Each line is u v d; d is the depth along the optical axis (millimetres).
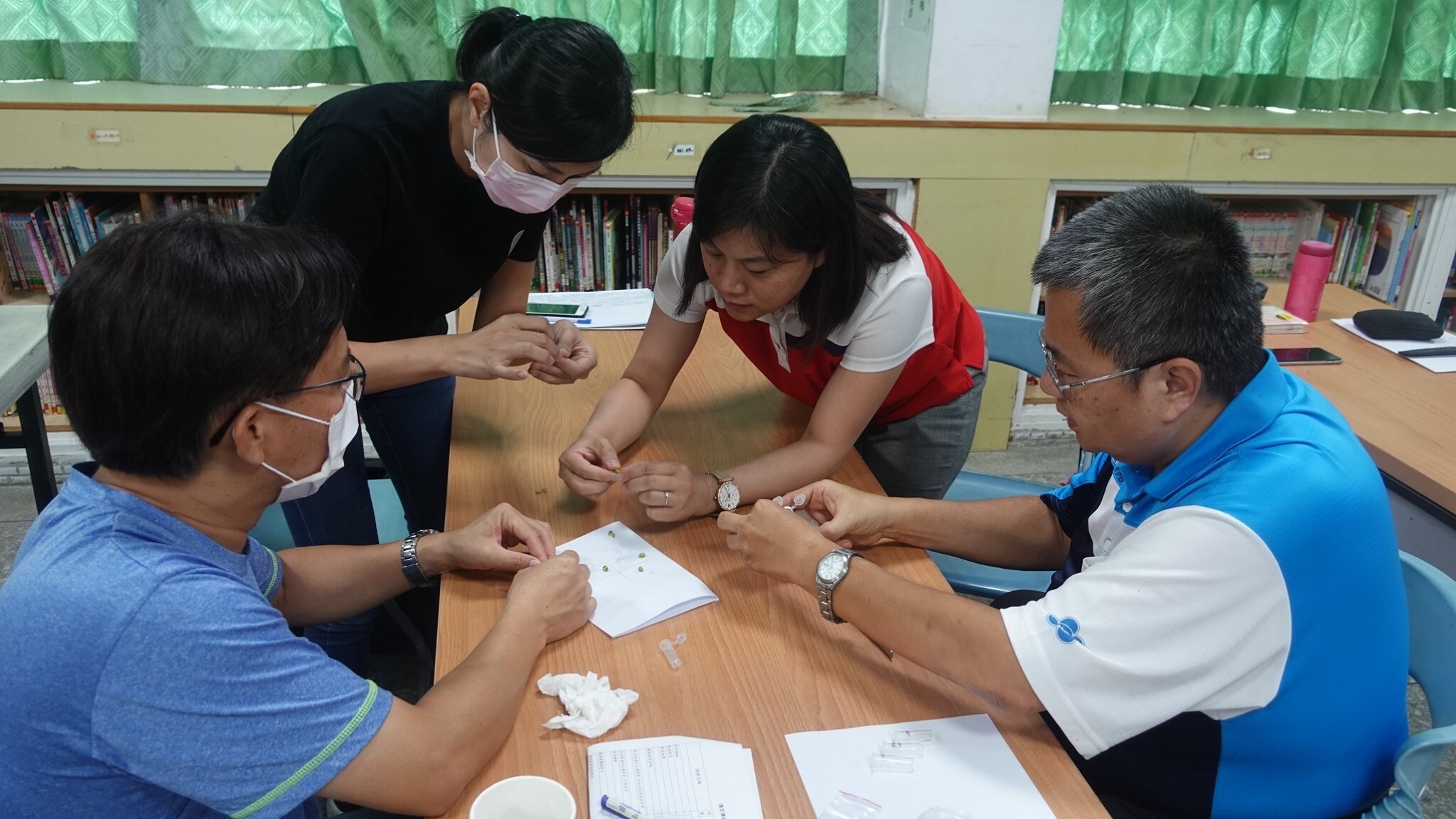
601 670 1028
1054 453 3244
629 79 1287
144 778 782
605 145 1272
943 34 2613
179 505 828
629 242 2895
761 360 1546
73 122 2338
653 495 1275
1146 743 1023
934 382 1574
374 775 825
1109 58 2963
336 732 813
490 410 1606
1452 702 989
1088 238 923
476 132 1332
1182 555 878
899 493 1703
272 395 781
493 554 1157
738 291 1237
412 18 2547
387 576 1189
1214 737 970
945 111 2707
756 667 1039
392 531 1906
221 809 804
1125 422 952
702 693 998
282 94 2576
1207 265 882
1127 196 953
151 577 754
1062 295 930
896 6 2857
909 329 1333
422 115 1387
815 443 1378
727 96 2877
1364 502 922
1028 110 2746
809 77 2986
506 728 935
